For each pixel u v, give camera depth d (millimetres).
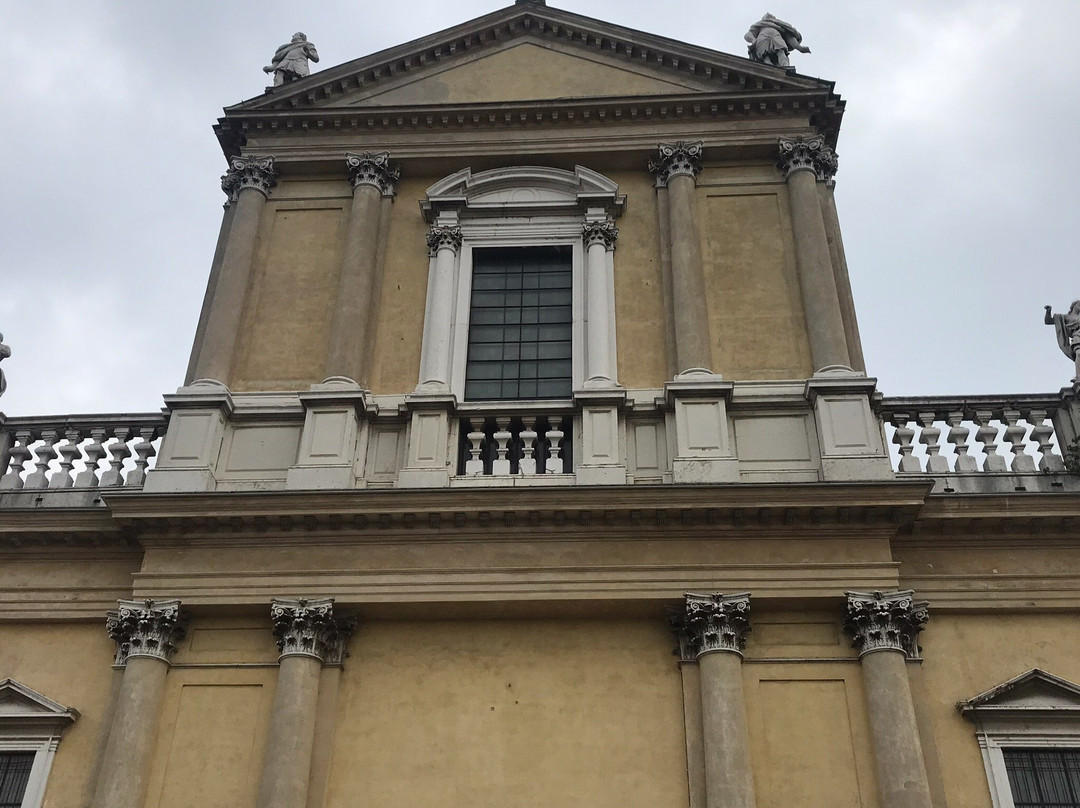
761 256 17000
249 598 13758
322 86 18875
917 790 12070
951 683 13328
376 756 13078
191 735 13188
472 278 17375
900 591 13320
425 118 18453
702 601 13359
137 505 14086
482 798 12734
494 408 15258
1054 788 12617
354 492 13922
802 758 12641
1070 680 13312
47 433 16031
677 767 12789
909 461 14945
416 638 13883
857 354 16375
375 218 17688
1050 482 14625
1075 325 15719
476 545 13969
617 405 15164
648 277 16969
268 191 18203
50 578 14664
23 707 13680
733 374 15805
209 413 15383
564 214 17688
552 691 13391
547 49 19484
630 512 13797
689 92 18281
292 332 16703
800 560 13641
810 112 18281
